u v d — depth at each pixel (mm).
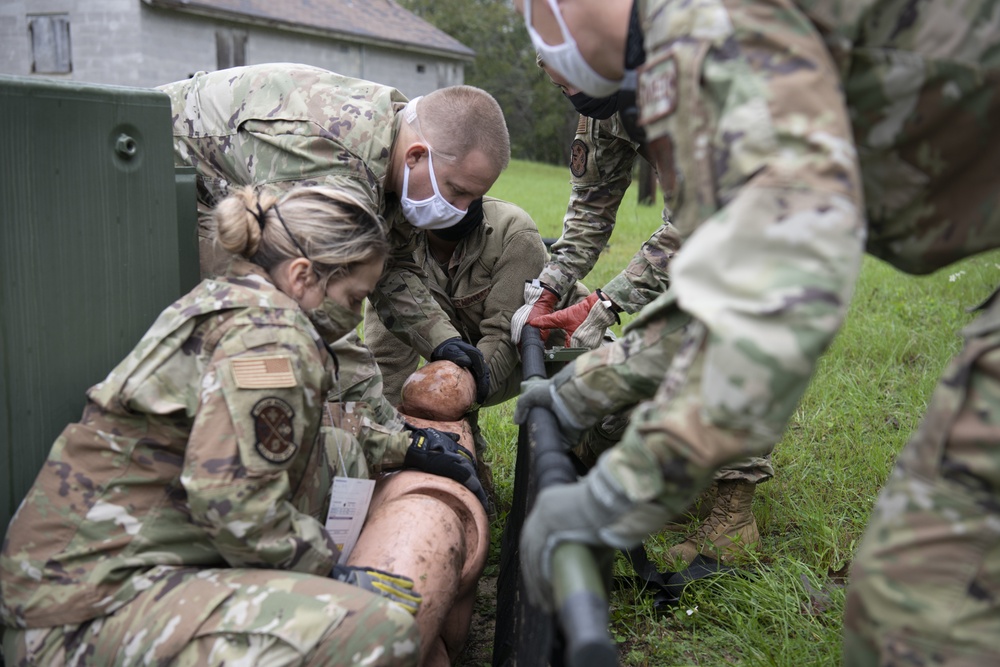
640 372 1789
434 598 2082
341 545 2248
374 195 2662
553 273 3281
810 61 1271
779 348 1150
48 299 1999
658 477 1268
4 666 1921
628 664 2469
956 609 1325
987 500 1316
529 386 2031
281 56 23078
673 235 3029
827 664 2262
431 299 3180
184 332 1935
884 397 4355
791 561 2697
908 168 1466
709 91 1302
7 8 20062
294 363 1903
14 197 1905
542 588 1413
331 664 1771
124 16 19094
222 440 1823
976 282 6676
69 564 1869
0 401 1917
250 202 2049
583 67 1733
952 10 1376
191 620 1784
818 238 1188
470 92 2658
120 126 2131
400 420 2775
